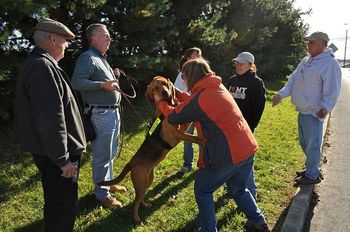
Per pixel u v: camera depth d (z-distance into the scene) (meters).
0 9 5.32
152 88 4.01
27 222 4.10
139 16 7.93
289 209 4.62
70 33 3.07
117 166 5.79
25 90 2.86
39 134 2.82
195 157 6.42
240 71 4.57
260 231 4.07
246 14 15.29
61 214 3.15
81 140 3.13
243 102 4.51
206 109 3.26
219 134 3.33
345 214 4.77
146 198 4.77
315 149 5.18
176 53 10.92
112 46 7.41
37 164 3.11
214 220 3.59
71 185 3.15
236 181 3.79
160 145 4.07
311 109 5.07
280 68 23.69
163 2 8.20
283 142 7.80
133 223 4.18
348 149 7.91
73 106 3.07
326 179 6.01
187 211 4.51
